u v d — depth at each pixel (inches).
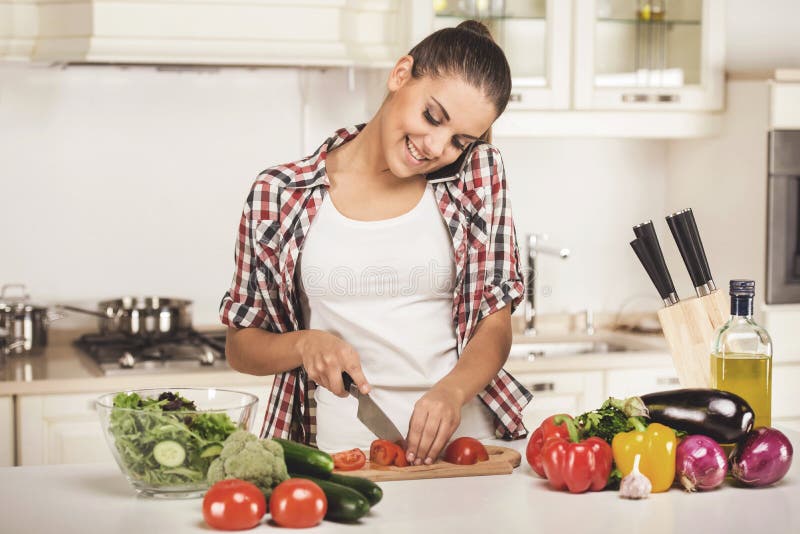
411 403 66.7
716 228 137.2
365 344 66.6
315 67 132.0
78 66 127.9
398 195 65.9
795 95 126.2
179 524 47.7
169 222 132.9
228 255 134.7
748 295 59.8
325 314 67.1
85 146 129.9
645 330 139.6
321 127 135.9
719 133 134.0
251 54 116.6
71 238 130.3
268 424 70.0
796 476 56.2
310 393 69.5
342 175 66.3
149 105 131.3
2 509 50.1
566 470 52.0
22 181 128.5
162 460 50.9
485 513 49.1
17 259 129.0
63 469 58.4
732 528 46.9
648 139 147.8
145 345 124.1
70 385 107.9
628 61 130.7
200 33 115.5
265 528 47.0
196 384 111.0
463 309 67.4
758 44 145.2
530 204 145.1
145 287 132.7
